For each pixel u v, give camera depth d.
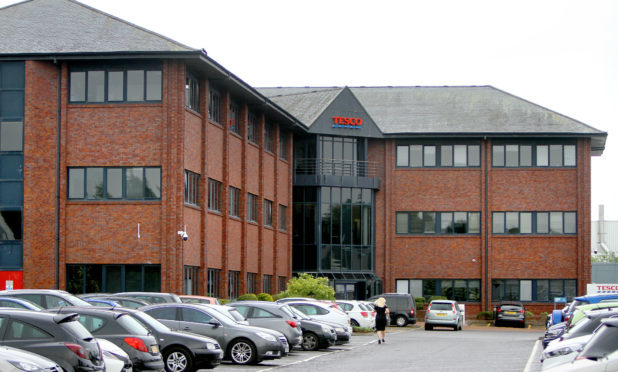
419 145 57.66
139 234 34.72
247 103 44.09
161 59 35.03
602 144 59.47
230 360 22.33
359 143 56.41
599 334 11.73
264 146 47.31
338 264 54.66
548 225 56.69
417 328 47.75
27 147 35.28
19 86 35.56
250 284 45.03
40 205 35.25
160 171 34.97
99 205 35.09
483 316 55.03
